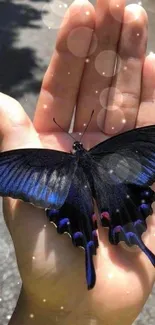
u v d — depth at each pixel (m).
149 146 0.25
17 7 0.96
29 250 0.26
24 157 0.24
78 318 0.26
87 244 0.24
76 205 0.25
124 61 0.31
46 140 0.31
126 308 0.26
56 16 0.94
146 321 0.44
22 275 0.26
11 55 0.83
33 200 0.23
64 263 0.25
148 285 0.26
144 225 0.25
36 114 0.31
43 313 0.26
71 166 0.25
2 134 0.28
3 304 0.46
